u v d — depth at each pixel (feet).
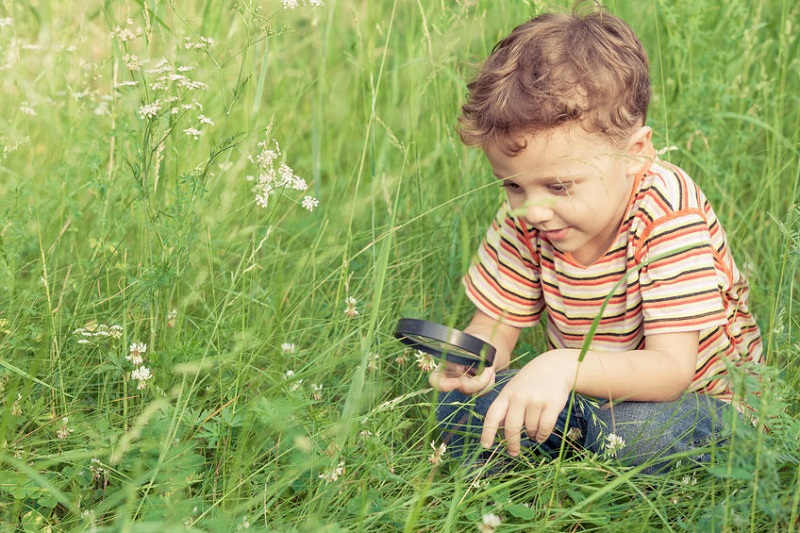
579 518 6.19
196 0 11.09
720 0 12.19
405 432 7.46
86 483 6.45
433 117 10.71
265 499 5.93
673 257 6.64
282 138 11.31
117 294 7.73
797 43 11.40
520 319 7.77
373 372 7.23
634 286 6.88
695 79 11.10
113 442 6.39
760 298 8.87
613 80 6.39
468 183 9.84
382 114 11.58
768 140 10.98
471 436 7.16
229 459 6.55
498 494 6.34
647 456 6.72
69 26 10.73
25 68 10.61
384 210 10.36
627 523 5.99
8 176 9.98
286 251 9.10
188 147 9.71
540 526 5.90
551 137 6.27
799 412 6.88
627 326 7.08
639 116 6.73
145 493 5.98
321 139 11.82
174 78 7.27
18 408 6.72
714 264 6.77
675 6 11.05
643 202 6.76
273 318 7.59
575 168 6.29
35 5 11.48
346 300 7.82
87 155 9.18
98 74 9.55
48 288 7.50
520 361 8.41
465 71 9.86
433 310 8.89
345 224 9.54
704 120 10.56
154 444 6.31
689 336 6.68
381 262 6.89
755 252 9.64
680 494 6.31
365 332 8.02
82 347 7.63
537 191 6.43
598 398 6.95
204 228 7.95
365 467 6.32
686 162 10.53
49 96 10.50
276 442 6.89
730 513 5.57
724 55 10.82
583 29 6.66
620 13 11.94
